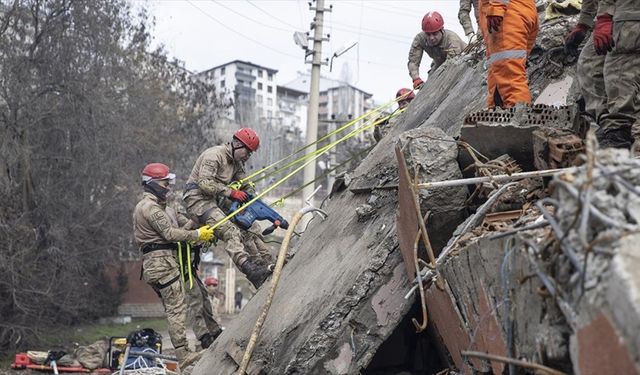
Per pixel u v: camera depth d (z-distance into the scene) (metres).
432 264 3.49
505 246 2.69
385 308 4.15
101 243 23.39
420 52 9.46
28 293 20.08
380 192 5.21
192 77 32.47
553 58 5.85
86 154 22.41
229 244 7.12
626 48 4.25
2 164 20.56
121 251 25.19
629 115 4.27
